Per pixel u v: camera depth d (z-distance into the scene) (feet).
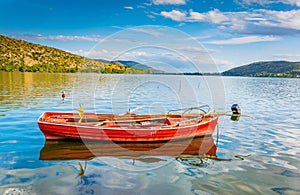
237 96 115.14
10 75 222.48
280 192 24.21
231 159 32.86
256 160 32.42
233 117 61.62
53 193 23.12
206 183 25.85
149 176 27.30
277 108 78.38
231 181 26.40
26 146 36.09
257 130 48.47
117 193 23.47
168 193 23.71
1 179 25.61
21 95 93.30
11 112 59.67
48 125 37.99
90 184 25.05
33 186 24.32
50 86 134.21
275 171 29.01
